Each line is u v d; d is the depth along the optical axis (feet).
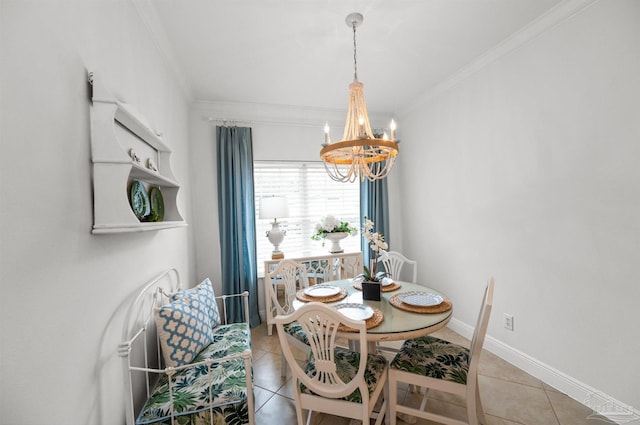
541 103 6.38
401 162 12.07
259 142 10.92
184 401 4.14
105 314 3.71
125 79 4.67
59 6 2.98
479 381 6.53
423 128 10.53
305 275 8.52
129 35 4.85
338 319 3.84
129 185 4.37
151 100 5.93
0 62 2.25
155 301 5.55
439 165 9.78
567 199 5.92
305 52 7.20
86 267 3.31
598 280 5.44
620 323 5.13
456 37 6.80
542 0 5.61
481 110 7.98
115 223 3.48
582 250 5.69
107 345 3.75
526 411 5.55
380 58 7.64
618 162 5.09
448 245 9.48
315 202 11.84
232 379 4.56
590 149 5.49
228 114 10.47
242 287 10.14
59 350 2.82
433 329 4.73
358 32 6.46
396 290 6.77
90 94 3.52
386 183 11.96
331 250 10.76
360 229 12.03
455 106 8.93
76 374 3.07
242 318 10.09
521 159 6.89
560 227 6.07
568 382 5.95
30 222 2.50
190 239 9.24
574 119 5.75
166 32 6.19
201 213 10.19
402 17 5.99
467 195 8.62
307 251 11.74
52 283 2.75
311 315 4.00
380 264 11.67
